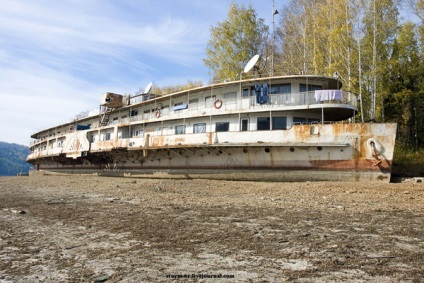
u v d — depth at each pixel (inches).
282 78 906.7
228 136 923.4
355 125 764.0
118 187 805.9
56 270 193.9
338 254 221.9
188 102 1099.9
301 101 876.0
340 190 641.6
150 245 251.4
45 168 2038.6
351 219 357.7
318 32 1358.3
